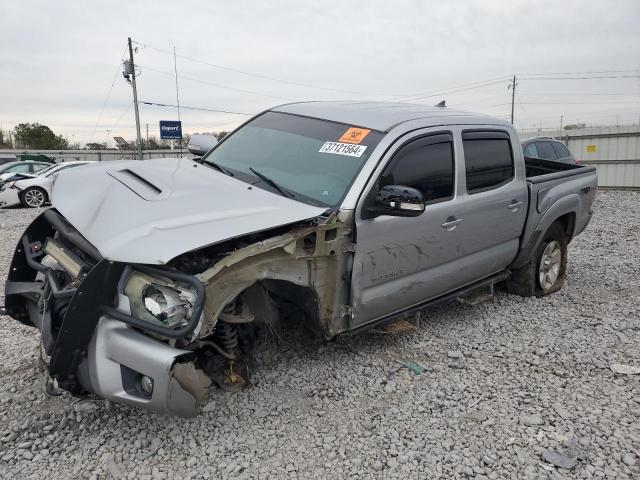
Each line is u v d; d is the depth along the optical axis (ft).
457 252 14.21
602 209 46.73
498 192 15.31
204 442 9.81
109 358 8.84
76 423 10.26
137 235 8.84
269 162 13.11
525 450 9.91
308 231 10.37
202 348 10.90
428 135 13.20
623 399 11.82
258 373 12.25
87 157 135.33
